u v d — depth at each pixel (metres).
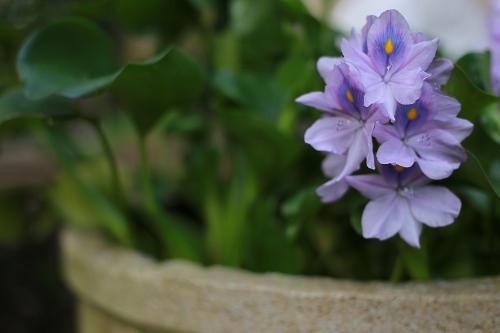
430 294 0.52
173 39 0.73
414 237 0.51
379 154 0.49
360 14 0.98
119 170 0.73
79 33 0.60
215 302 0.55
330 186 0.52
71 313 0.94
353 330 0.52
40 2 0.75
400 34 0.50
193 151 0.70
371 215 0.51
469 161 0.52
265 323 0.54
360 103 0.50
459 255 0.63
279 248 0.62
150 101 0.59
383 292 0.52
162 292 0.56
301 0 0.60
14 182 0.76
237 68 0.70
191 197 0.76
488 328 0.51
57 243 0.92
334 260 0.65
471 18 1.02
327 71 0.52
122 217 0.65
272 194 0.65
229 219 0.68
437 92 0.50
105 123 0.88
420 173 0.51
